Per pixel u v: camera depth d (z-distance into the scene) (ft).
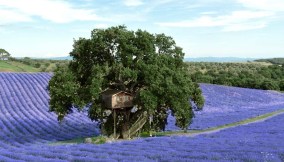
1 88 182.91
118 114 105.40
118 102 99.86
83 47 99.45
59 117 100.89
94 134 114.62
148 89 96.53
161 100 95.81
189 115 104.27
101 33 97.55
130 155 61.72
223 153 58.03
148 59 98.02
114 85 105.40
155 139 84.69
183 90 97.30
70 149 70.23
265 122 122.01
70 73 98.73
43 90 186.29
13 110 146.82
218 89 262.47
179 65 104.53
